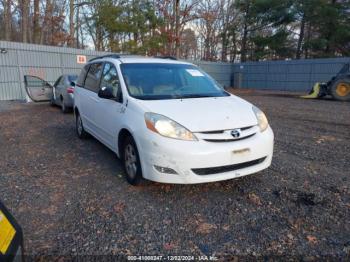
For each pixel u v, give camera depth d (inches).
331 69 847.1
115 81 174.2
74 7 1165.1
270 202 131.6
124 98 157.1
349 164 181.9
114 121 162.7
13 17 1119.6
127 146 151.8
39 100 513.7
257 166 139.6
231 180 155.9
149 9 1133.7
